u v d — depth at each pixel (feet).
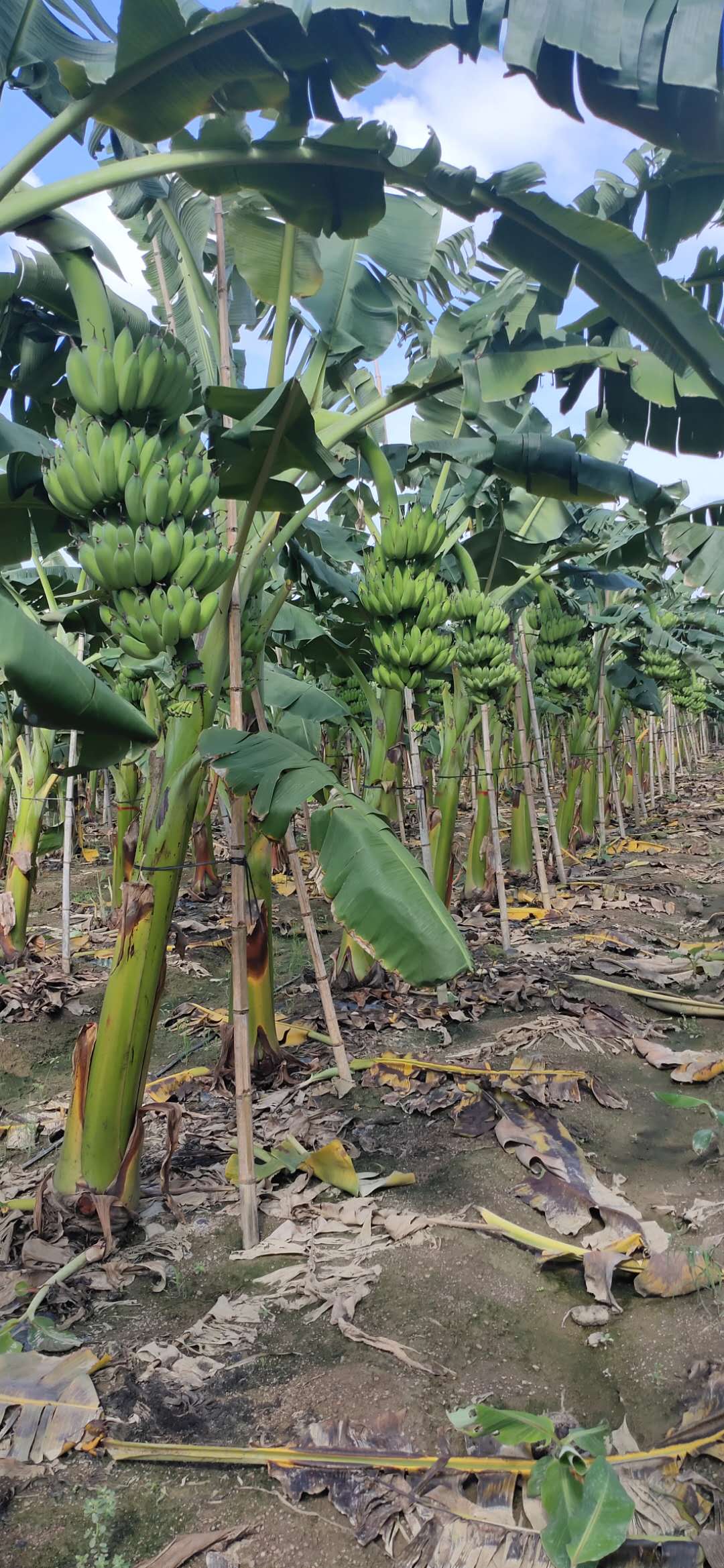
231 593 10.19
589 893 27.71
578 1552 5.45
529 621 33.12
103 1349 8.07
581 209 15.37
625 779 50.67
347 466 18.85
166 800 9.78
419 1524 6.15
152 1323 8.53
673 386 13.32
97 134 13.46
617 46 8.16
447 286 22.20
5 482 11.62
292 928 24.22
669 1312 8.55
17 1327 8.32
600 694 36.81
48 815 33.94
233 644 10.35
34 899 28.37
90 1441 6.95
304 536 16.46
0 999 18.22
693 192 11.76
